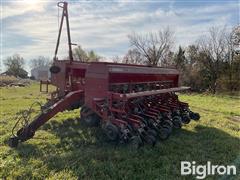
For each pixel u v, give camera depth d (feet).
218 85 139.23
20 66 292.81
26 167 18.07
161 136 24.45
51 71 29.71
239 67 136.36
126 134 20.93
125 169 18.06
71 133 26.17
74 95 26.00
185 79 146.82
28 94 76.54
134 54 181.57
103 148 21.86
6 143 23.40
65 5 29.45
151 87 29.78
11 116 35.78
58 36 29.60
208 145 24.13
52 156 19.97
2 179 16.66
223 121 35.91
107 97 21.99
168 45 175.83
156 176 17.29
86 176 17.02
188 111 32.83
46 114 23.99
